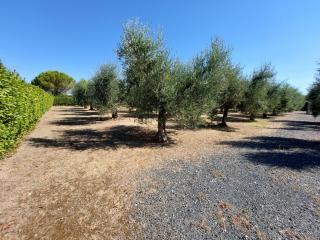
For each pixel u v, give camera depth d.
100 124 18.11
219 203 5.08
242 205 5.02
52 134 13.32
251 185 6.21
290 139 14.32
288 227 4.21
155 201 5.09
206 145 11.52
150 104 10.94
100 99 20.41
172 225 4.18
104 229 4.00
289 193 5.76
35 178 6.23
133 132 14.80
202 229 4.08
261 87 19.56
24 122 10.01
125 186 5.89
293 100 36.81
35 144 10.42
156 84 10.49
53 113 28.97
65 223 4.13
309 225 4.29
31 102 12.64
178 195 5.43
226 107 18.52
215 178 6.67
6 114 6.89
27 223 4.08
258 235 3.94
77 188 5.69
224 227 4.16
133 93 11.38
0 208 4.54
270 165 8.19
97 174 6.75
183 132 15.41
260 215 4.61
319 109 13.38
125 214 4.52
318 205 5.12
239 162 8.48
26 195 5.18
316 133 17.39
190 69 11.58
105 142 11.61
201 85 11.14
